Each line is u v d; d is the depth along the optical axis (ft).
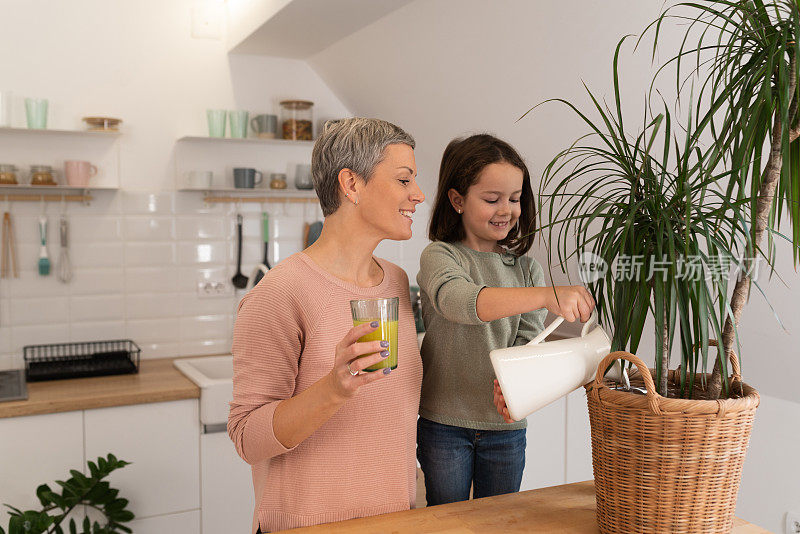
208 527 9.08
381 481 4.35
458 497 5.20
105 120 9.73
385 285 4.61
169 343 10.75
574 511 4.10
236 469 9.19
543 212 8.16
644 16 5.49
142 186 10.44
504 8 6.57
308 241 11.48
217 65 10.71
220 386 8.91
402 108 9.77
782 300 6.22
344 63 10.06
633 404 3.41
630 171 3.73
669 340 3.46
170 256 10.68
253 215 11.15
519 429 5.27
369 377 3.47
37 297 9.98
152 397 8.65
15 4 9.57
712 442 3.36
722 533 3.53
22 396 8.28
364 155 4.19
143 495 8.72
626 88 6.22
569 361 3.85
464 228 5.33
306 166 10.90
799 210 3.36
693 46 5.35
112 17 10.11
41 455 8.21
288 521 4.23
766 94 3.16
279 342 4.17
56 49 9.83
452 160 5.20
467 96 8.23
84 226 10.16
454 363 5.11
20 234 9.84
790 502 7.35
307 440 4.22
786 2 3.41
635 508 3.51
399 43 8.46
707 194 5.97
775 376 7.20
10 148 9.61
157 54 10.39
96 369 9.45
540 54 6.72
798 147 3.44
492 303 4.05
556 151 7.64
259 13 8.95
